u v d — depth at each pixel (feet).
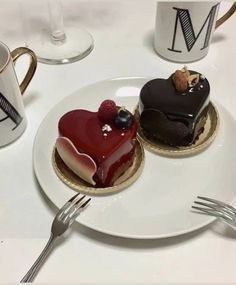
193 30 1.20
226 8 1.49
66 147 0.91
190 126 0.98
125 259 0.85
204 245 0.86
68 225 0.86
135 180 0.96
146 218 0.88
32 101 1.17
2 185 0.97
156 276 0.82
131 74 1.26
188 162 1.01
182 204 0.92
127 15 1.48
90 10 1.50
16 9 1.51
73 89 1.21
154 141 1.04
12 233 0.88
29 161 1.02
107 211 0.90
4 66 0.92
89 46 1.34
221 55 1.32
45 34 1.39
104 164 0.89
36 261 0.82
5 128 1.01
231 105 1.16
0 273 0.82
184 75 1.00
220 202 0.89
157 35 1.27
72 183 0.93
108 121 0.92
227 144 1.03
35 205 0.93
